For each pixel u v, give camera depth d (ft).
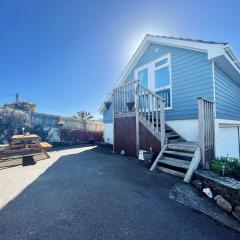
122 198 10.88
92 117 113.29
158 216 8.82
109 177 15.12
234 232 7.63
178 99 23.99
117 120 27.37
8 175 15.99
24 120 37.06
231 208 9.26
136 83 23.31
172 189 12.25
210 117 17.37
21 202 10.34
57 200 10.60
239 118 30.09
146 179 14.46
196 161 14.61
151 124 20.99
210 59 19.76
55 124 43.27
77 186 12.98
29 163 20.98
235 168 13.89
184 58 23.36
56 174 16.22
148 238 7.09
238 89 30.58
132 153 24.18
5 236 7.20
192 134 22.07
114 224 8.07
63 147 37.42
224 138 24.32
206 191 11.14
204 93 20.90
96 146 38.78
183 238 7.14
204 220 8.53
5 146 26.20
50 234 7.32
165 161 16.85
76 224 8.05
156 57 27.71
